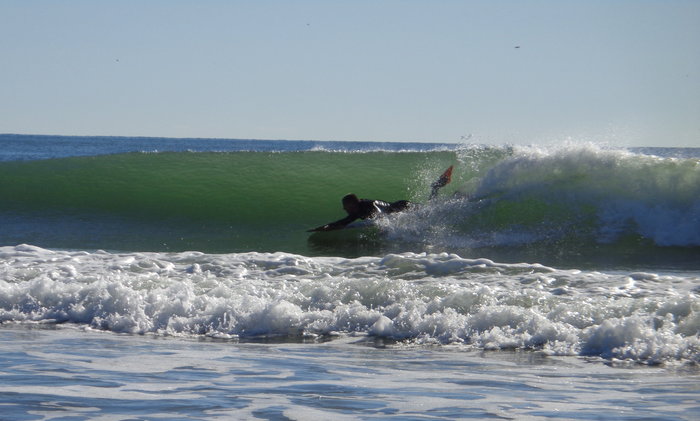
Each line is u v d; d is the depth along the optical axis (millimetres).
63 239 38344
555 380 13695
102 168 52188
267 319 19812
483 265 25125
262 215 44000
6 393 12266
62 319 21406
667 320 17141
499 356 16188
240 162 52688
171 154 55156
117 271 25891
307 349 17297
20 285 23344
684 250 32000
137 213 44750
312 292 21297
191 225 42062
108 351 16828
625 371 14547
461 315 18797
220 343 18203
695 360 15266
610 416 10992
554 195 36969
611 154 37594
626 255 31219
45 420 10586
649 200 35250
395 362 15578
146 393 12383
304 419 10750
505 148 42969
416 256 26906
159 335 19438
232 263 26984
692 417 10906
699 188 34844
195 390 12656
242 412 11109
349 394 12414
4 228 41281
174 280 23375
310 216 43688
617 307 18188
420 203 40625
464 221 36844
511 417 10930
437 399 12070
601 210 35656
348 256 32906
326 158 53000
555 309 18406
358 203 38812
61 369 14484
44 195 47844
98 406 11430
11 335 19156
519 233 35250
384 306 20281
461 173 42312
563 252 32250
